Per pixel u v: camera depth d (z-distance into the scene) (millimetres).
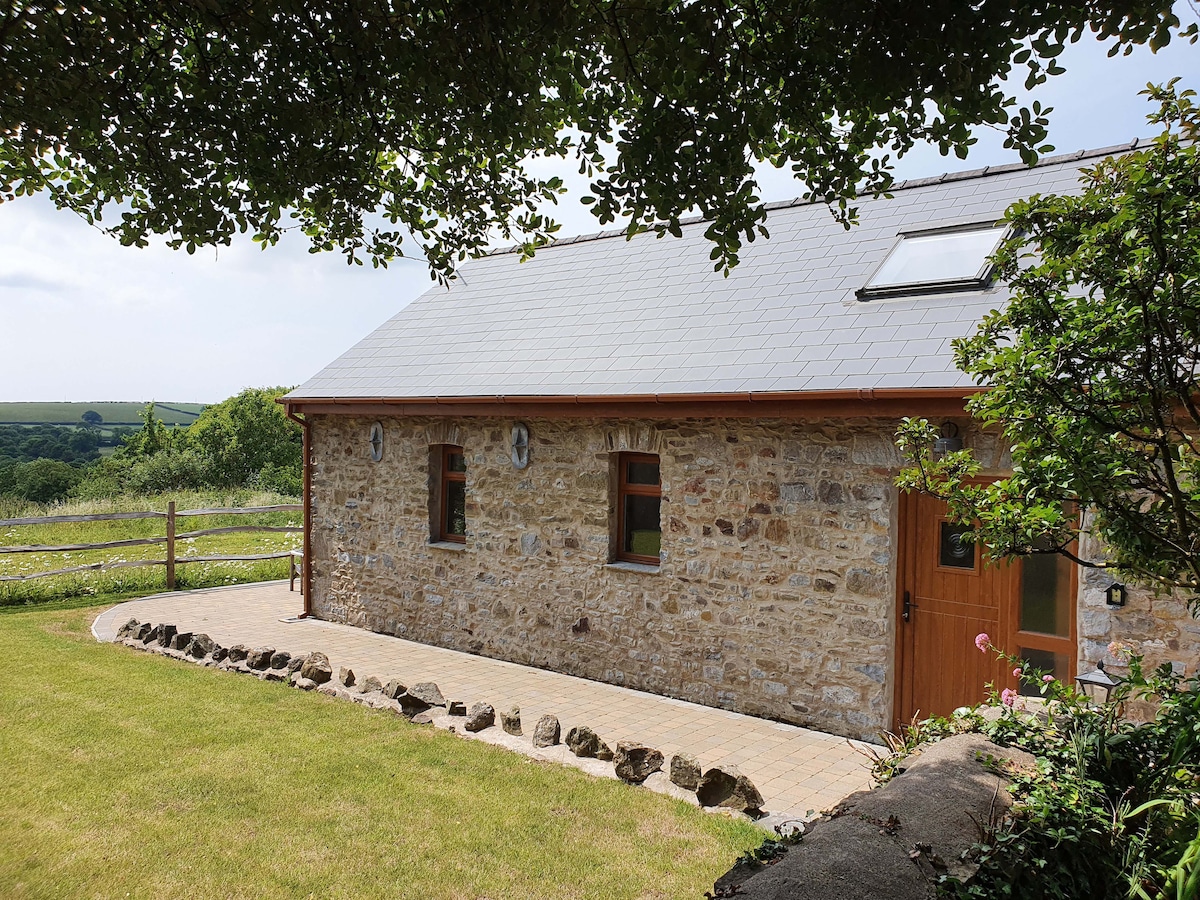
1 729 6133
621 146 3289
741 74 3094
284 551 15523
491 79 3359
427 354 10203
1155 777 3254
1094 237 2916
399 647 9453
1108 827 3018
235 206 3994
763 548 7016
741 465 7145
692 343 7938
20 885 4000
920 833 2980
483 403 8398
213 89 3496
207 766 5504
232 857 4312
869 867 2740
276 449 36812
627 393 7316
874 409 6152
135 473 30531
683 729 6680
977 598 6230
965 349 3486
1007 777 3443
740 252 9477
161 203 3936
